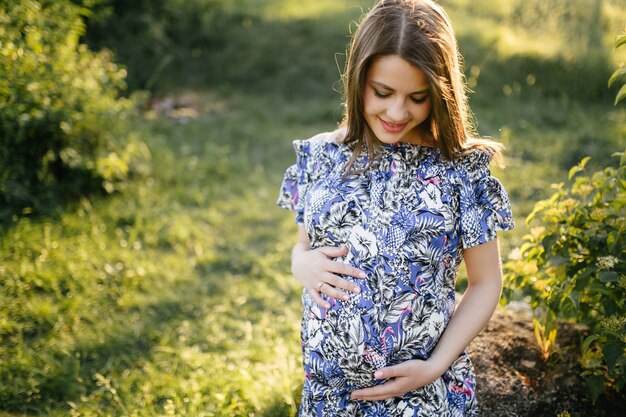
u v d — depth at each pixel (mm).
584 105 7457
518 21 8773
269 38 8656
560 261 2240
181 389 2846
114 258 3979
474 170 1719
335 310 1723
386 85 1567
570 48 8094
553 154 5988
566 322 2623
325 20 9055
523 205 4969
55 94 4410
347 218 1715
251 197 5262
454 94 1634
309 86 8070
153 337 3320
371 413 1775
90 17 7109
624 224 2178
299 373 2760
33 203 4199
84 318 3393
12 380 2805
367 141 1724
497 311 2758
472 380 1874
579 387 2350
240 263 4273
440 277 1705
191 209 4957
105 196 4727
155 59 7926
